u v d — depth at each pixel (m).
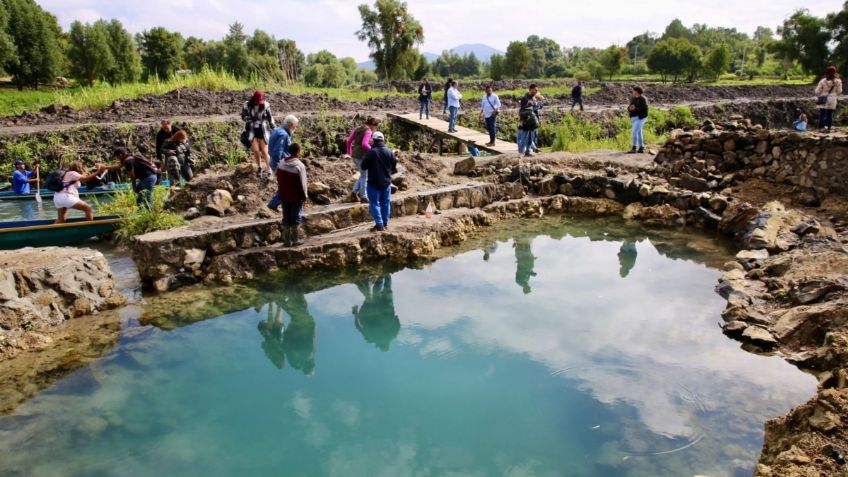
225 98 23.80
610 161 14.32
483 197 12.53
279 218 9.76
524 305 7.93
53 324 7.16
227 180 10.95
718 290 8.12
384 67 55.19
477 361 6.40
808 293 6.89
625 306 7.80
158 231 8.97
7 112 22.58
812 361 5.95
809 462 3.98
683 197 11.80
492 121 16.59
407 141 22.61
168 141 13.30
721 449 4.74
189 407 5.55
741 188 11.80
